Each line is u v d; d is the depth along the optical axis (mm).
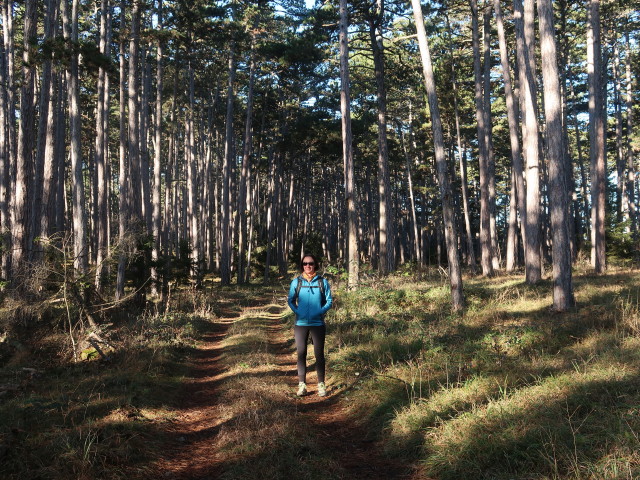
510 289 14211
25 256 12195
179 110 39156
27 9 13180
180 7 26797
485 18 24203
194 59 29969
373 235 51406
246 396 5965
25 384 6133
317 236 46250
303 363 6414
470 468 3492
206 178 42375
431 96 11508
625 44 31422
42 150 15031
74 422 4770
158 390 6535
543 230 35281
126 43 21469
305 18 26641
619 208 31250
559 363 5613
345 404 5867
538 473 3178
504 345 6848
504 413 4180
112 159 44656
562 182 9664
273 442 4336
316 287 6445
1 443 3863
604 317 7805
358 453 4422
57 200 22844
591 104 18094
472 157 45875
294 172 48812
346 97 17594
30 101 13500
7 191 19172
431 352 6949
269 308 18719
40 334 8859
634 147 31688
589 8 18359
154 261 16516
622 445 3254
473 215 53438
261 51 31844
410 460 4055
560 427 3688
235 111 40875
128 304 14344
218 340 12188
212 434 5098
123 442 4309
